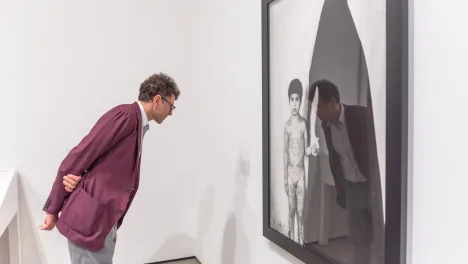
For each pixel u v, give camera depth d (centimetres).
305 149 149
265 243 191
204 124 273
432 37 95
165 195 290
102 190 182
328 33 132
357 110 120
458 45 89
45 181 261
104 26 266
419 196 101
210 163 263
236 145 220
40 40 254
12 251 254
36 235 261
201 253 288
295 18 152
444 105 93
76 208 180
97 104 269
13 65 250
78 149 179
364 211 119
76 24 260
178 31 285
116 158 184
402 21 100
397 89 102
